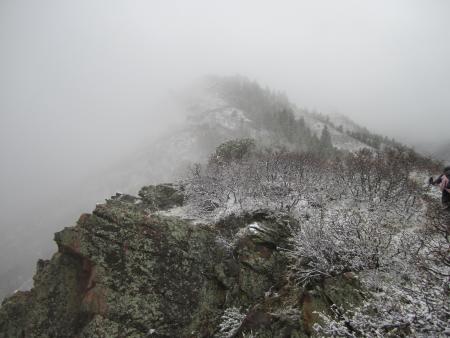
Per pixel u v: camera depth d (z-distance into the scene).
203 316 6.52
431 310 3.41
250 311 5.73
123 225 7.45
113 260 6.98
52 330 6.54
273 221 7.82
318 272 5.63
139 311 6.36
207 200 9.70
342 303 4.77
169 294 6.68
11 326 6.79
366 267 5.18
